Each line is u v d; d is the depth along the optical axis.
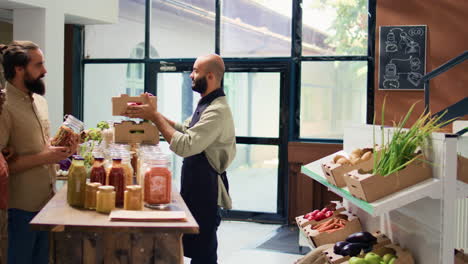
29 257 2.76
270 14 6.25
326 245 3.30
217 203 3.23
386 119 5.77
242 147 6.42
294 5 6.14
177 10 6.54
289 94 6.21
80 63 6.80
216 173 3.24
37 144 2.80
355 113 6.07
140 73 6.69
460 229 3.11
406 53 5.66
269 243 5.38
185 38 6.55
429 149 2.50
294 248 5.20
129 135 3.14
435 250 2.46
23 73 2.74
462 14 5.52
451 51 5.57
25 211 2.74
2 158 2.55
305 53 6.18
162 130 3.06
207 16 6.43
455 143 2.38
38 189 2.78
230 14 6.38
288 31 6.21
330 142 6.15
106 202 2.13
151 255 2.00
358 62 6.02
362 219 3.52
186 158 3.27
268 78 6.30
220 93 3.27
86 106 6.86
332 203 4.03
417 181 2.48
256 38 6.32
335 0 6.04
